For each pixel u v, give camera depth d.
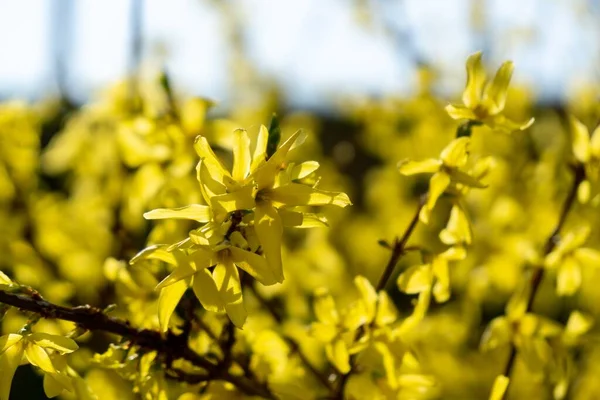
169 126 0.51
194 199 0.52
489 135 0.72
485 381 0.70
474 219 0.76
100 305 0.62
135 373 0.42
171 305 0.40
